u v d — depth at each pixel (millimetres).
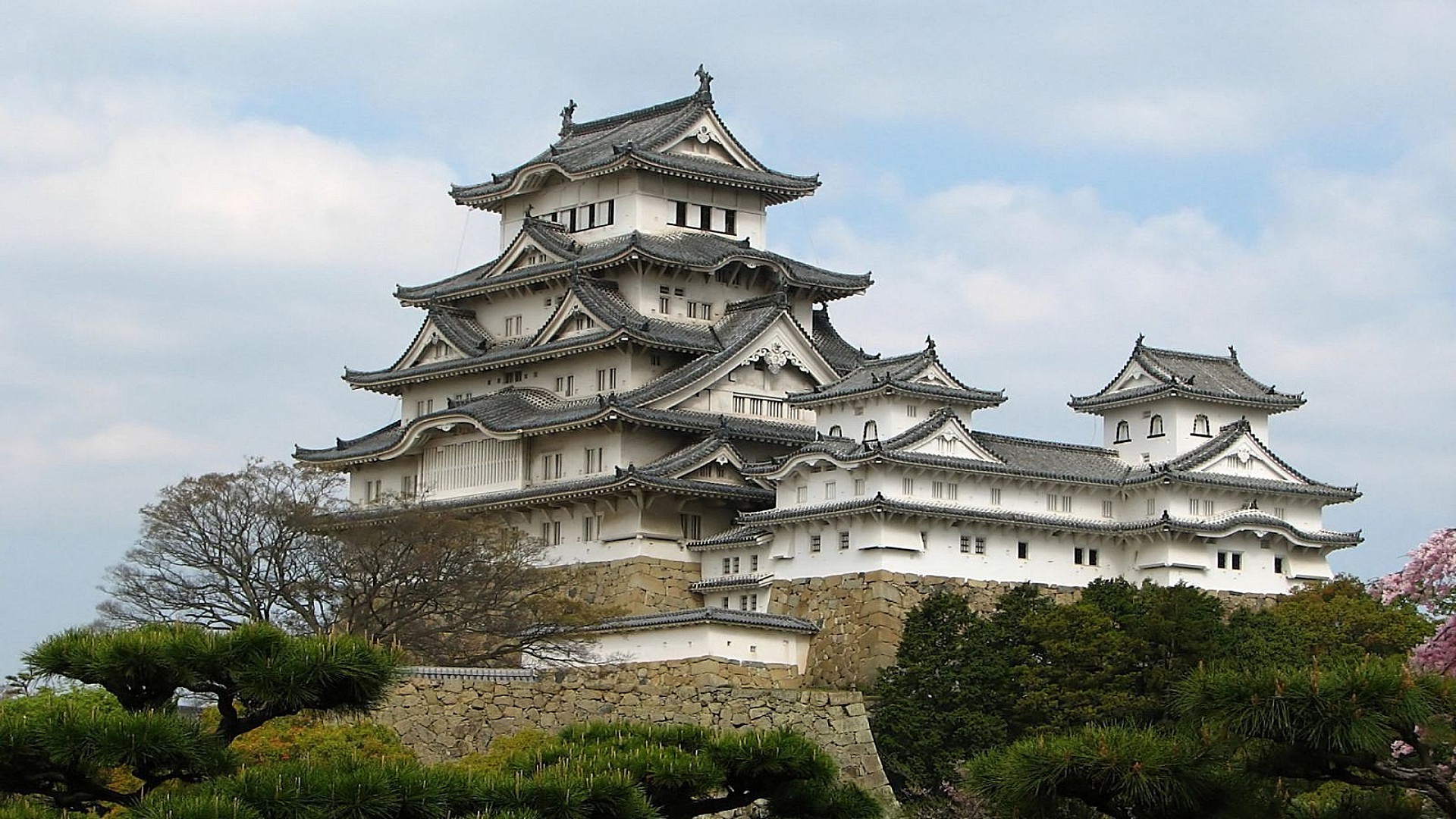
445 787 45375
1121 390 127938
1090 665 102312
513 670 93438
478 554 109688
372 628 105062
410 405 143875
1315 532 126625
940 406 120438
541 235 138125
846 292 141250
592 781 46125
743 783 51250
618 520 123062
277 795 43094
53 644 46750
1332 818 44125
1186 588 109625
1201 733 42844
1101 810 43469
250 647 46438
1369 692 41344
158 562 104750
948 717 101812
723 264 134375
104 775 48375
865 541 113375
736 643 109562
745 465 124250
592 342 128750
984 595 116188
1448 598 52938
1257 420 128625
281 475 108312
